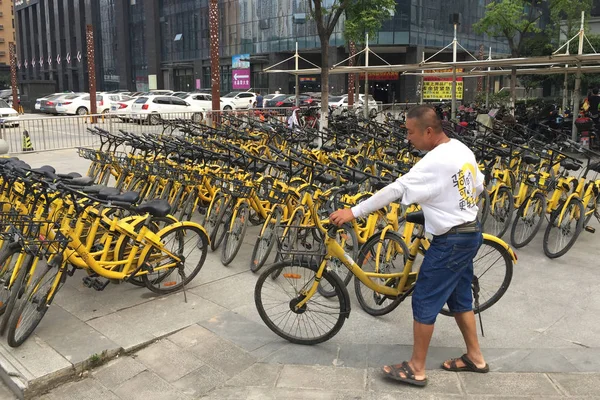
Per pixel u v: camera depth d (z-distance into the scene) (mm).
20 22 74438
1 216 4105
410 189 3029
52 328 3957
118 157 7504
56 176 4512
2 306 3908
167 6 47625
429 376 3338
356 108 17906
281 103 25297
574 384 3217
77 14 59062
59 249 3811
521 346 3707
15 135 13688
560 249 5461
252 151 8266
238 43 42469
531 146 7660
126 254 4461
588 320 4090
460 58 38781
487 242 4102
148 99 24219
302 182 5719
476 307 3881
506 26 18672
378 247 4203
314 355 3650
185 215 6605
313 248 4746
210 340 3857
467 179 3049
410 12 34188
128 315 4223
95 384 3363
